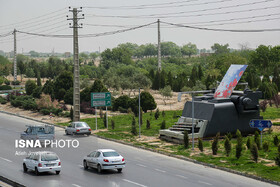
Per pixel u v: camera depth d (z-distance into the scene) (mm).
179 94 38719
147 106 62719
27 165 28438
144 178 27016
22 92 92375
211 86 86562
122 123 54812
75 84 51250
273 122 49812
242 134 43781
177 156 35312
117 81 87125
